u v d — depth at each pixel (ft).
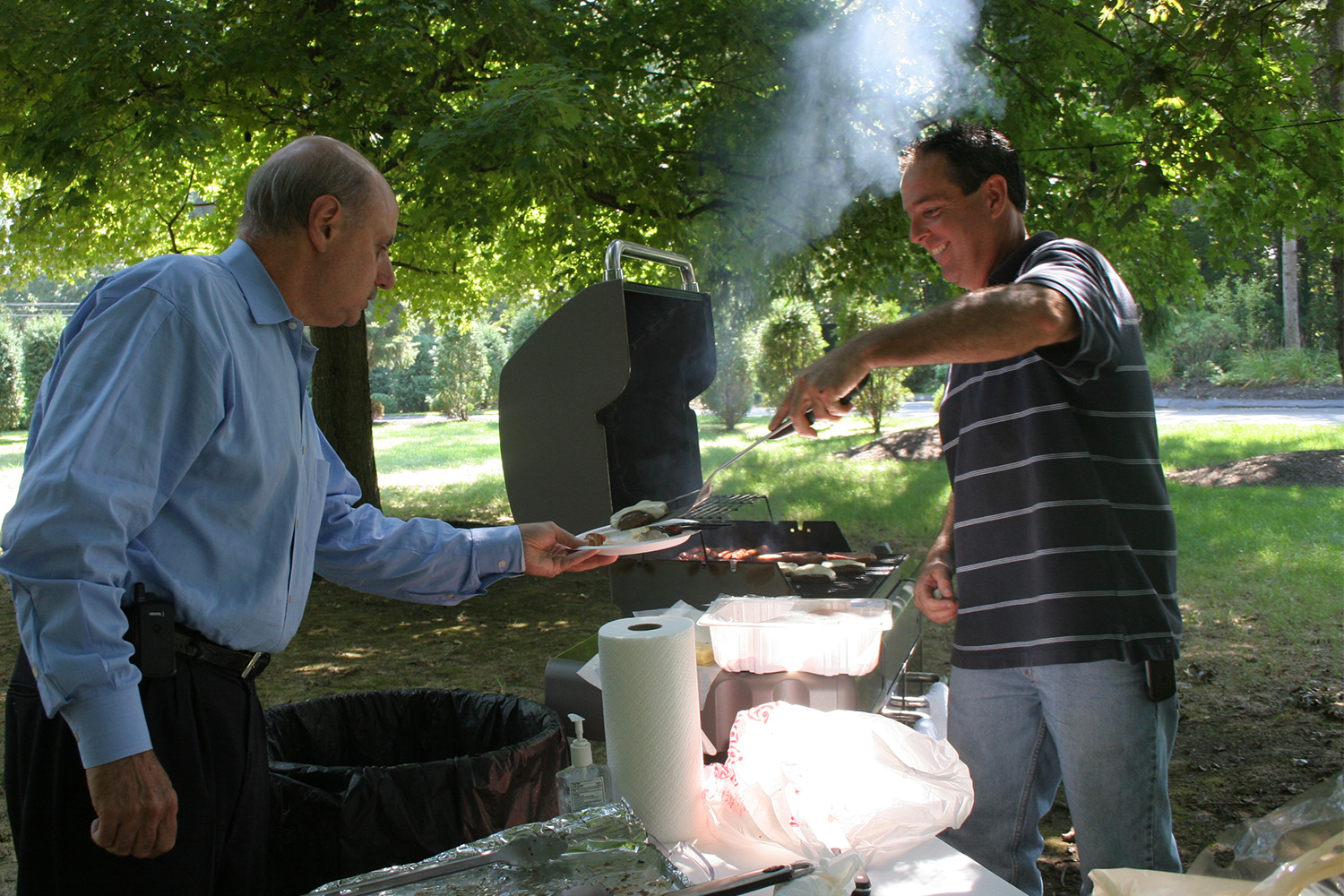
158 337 3.77
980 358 4.19
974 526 5.17
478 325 87.30
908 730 4.36
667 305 7.94
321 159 4.33
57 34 15.55
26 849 4.04
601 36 18.97
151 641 3.79
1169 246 22.34
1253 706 12.12
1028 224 19.95
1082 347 4.24
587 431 7.12
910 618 7.48
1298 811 2.99
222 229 25.79
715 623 5.55
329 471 5.17
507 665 14.92
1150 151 15.96
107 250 26.25
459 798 4.60
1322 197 17.88
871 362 4.25
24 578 3.44
